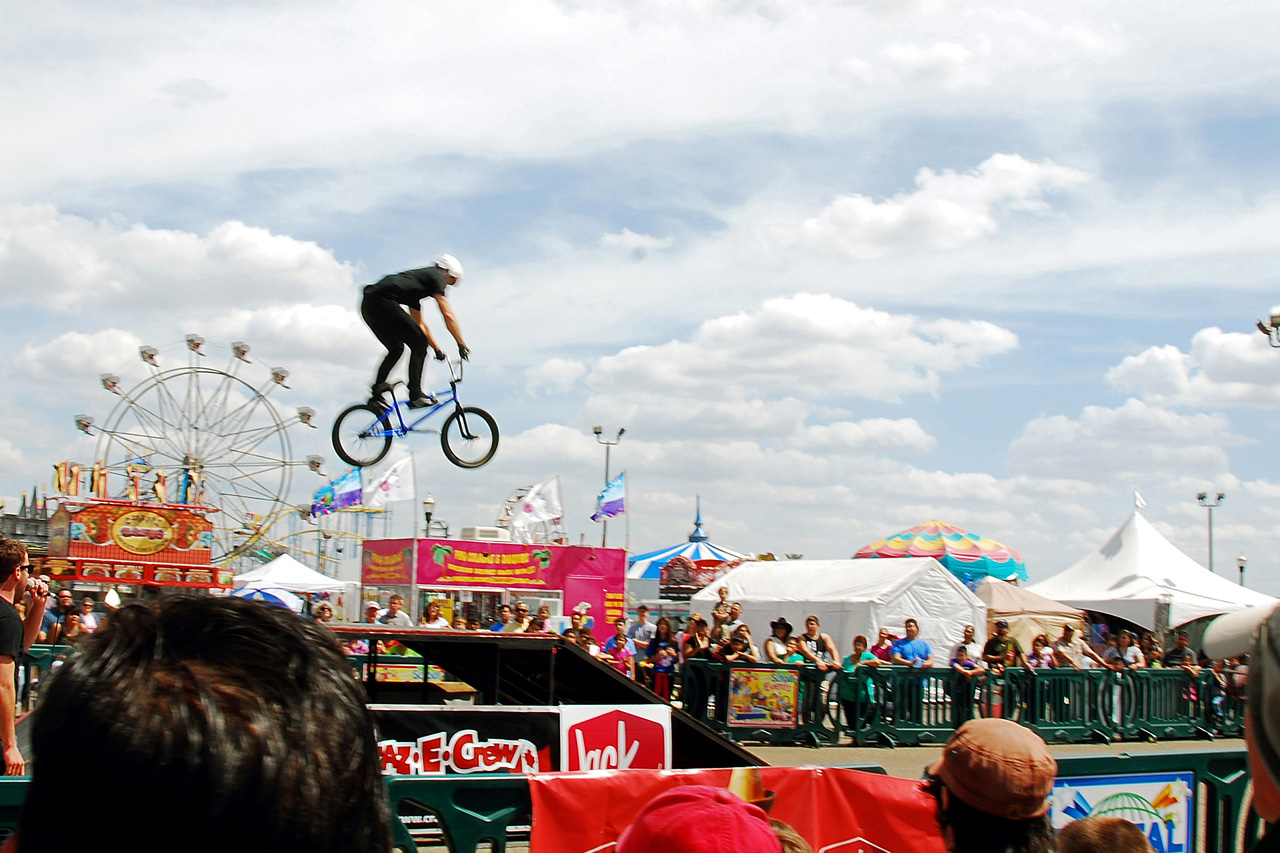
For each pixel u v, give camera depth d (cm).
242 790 77
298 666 85
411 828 482
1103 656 1617
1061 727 1411
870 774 437
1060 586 2170
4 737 433
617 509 2495
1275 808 114
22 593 454
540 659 688
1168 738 1511
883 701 1302
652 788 411
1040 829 230
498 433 1070
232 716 80
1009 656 1420
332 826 82
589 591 2034
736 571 2020
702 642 1304
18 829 80
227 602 88
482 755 523
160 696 79
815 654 1305
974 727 238
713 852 181
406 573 1938
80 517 1853
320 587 2222
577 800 400
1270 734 113
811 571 1892
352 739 86
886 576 1747
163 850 77
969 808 231
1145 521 2197
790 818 426
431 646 793
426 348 979
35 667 1138
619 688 671
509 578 1981
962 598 1759
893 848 433
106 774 76
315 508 2480
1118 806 495
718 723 1245
